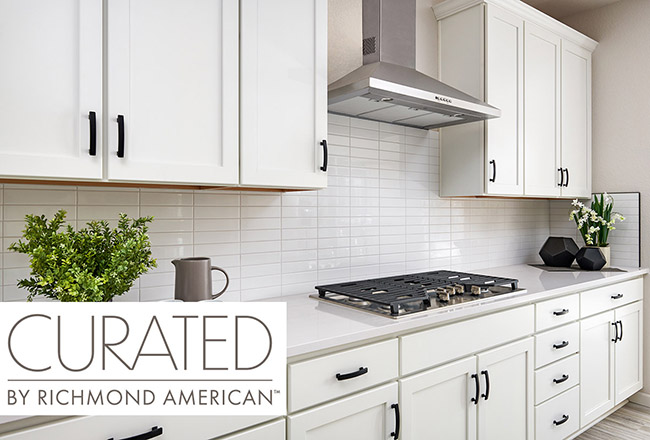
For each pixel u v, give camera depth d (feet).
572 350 7.43
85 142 3.77
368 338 4.68
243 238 6.07
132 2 3.99
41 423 3.23
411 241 8.11
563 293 7.22
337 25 7.14
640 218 9.47
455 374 5.49
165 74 4.18
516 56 8.23
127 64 3.96
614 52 9.89
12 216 4.50
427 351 5.20
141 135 4.05
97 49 3.82
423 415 5.20
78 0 3.73
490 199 9.68
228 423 3.89
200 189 5.62
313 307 5.67
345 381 4.49
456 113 6.77
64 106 3.68
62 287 3.61
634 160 9.59
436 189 8.55
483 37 7.76
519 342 6.38
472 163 7.96
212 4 4.46
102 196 5.01
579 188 9.75
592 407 8.02
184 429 3.73
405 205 8.02
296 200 6.60
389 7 6.69
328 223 6.97
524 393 6.54
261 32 4.81
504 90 8.00
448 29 8.38
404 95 5.70
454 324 5.49
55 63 3.64
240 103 4.67
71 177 3.71
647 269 9.29
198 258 5.01
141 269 4.15
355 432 4.59
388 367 4.83
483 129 7.78
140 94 4.05
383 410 4.81
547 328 6.92
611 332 8.46
